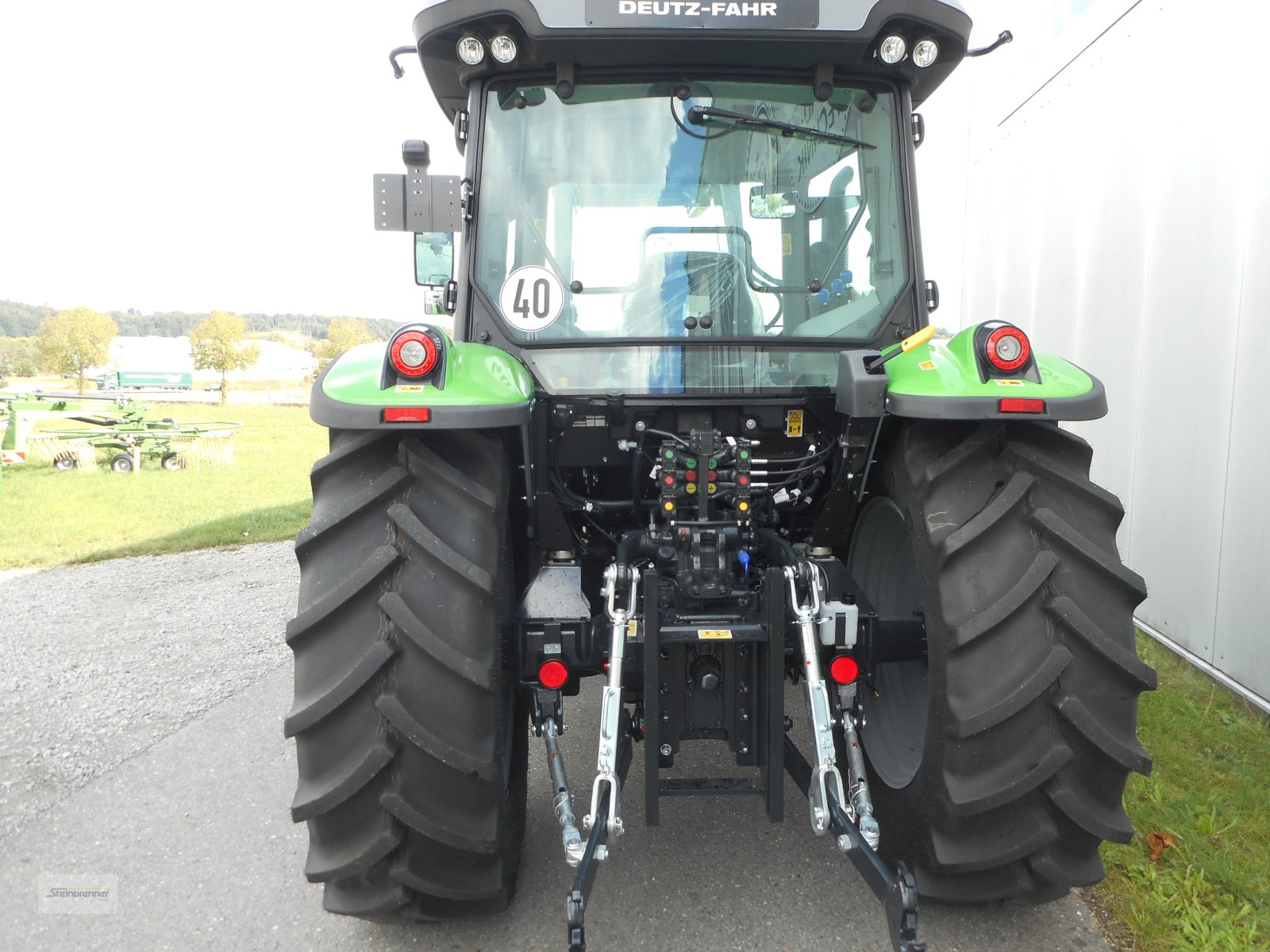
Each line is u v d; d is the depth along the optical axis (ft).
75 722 12.31
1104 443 14.57
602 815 6.52
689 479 7.26
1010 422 6.68
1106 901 7.58
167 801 9.96
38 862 8.73
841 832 6.45
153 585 20.70
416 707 6.19
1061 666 6.05
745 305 8.14
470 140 8.05
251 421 89.71
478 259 8.07
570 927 5.74
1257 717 10.80
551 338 8.04
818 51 7.71
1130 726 6.21
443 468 6.48
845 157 8.24
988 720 6.12
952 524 6.46
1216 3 11.35
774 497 8.08
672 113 8.04
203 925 7.67
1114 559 6.25
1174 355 12.42
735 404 7.98
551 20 7.41
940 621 6.38
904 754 7.91
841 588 7.26
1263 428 10.61
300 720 6.15
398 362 6.23
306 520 29.43
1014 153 17.56
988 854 6.37
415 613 6.23
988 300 18.76
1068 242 15.34
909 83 8.18
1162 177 12.64
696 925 7.45
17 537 26.78
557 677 7.06
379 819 6.30
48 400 46.50
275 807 9.81
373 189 8.11
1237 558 11.16
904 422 7.12
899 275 8.31
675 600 7.19
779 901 7.77
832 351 8.11
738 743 7.04
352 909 6.59
